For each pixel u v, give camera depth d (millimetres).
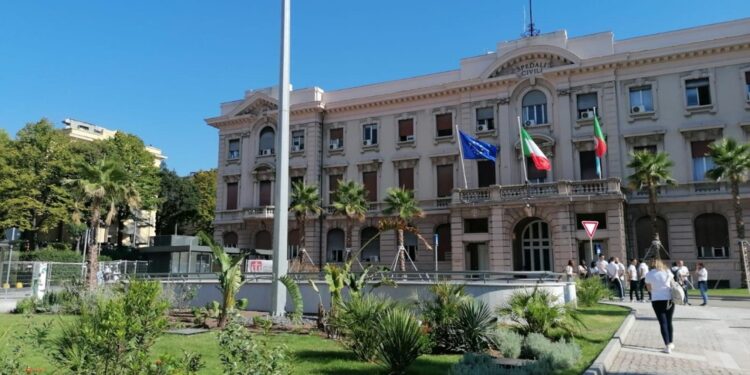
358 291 12062
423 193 40188
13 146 50000
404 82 42312
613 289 24875
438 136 40562
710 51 32812
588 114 35625
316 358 9477
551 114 36562
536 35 37844
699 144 33094
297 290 14211
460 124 39656
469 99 39312
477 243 36219
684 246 32406
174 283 19797
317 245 42688
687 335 13312
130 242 69000
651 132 33688
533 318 11180
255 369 5668
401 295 16156
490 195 34719
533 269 35344
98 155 52781
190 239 44625
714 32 33031
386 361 8461
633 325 15172
